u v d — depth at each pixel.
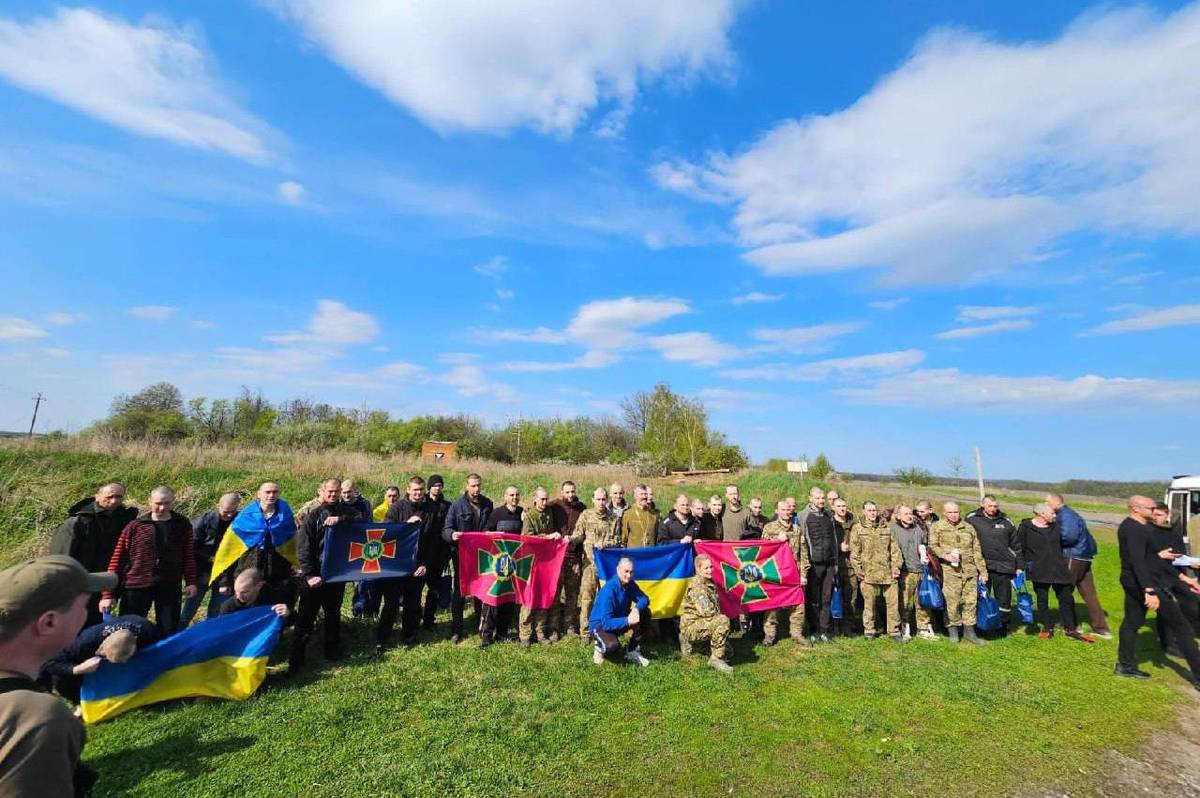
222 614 7.07
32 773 1.62
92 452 16.09
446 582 9.32
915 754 5.73
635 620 7.89
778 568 9.31
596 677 7.20
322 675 7.20
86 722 5.82
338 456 20.62
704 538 10.38
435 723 5.93
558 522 9.74
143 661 6.23
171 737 5.54
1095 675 8.02
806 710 6.57
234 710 6.13
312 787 4.79
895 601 9.52
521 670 7.38
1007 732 6.25
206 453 17.66
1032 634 10.02
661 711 6.40
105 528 7.18
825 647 8.98
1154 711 6.91
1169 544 8.43
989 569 10.16
